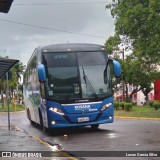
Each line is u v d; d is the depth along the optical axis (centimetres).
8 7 1060
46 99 1838
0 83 6869
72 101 1838
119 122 2564
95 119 1856
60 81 1847
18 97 8481
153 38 2981
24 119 3472
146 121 2631
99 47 1931
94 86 1869
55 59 1870
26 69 2809
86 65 1883
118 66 1867
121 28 3197
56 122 1831
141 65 6053
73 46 1902
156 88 4691
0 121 3253
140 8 2952
